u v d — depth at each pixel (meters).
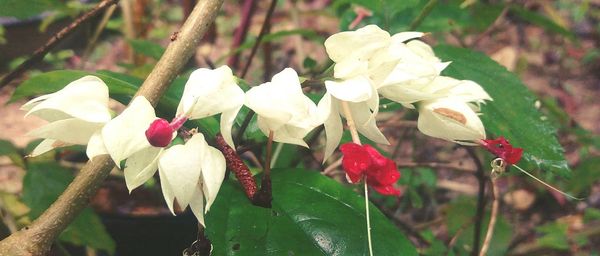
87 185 0.27
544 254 0.63
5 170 0.66
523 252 0.62
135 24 0.66
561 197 0.73
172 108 0.32
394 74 0.28
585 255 0.68
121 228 0.47
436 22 0.49
